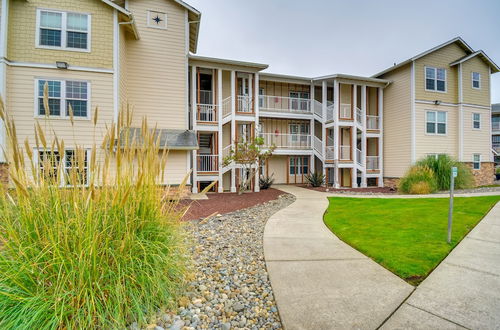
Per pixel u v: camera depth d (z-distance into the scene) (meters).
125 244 2.16
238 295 2.53
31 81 8.20
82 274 1.86
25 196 1.99
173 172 9.93
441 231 4.46
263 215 6.53
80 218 2.07
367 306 2.20
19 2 8.18
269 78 14.56
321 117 15.44
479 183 15.07
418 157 13.97
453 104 14.84
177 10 10.76
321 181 14.88
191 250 3.77
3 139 7.48
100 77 8.79
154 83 10.40
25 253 1.92
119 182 2.23
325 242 4.13
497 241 3.91
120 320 1.92
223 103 13.12
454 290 2.44
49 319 1.83
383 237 4.23
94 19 8.76
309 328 1.91
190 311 2.25
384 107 15.75
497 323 1.92
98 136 8.70
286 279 2.78
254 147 11.38
